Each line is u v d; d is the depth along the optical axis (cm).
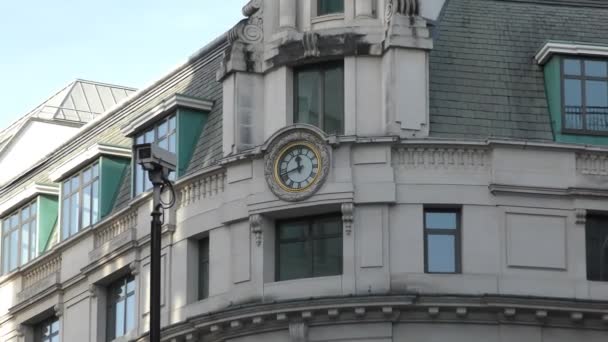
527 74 7825
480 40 7938
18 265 9231
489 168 7469
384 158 7444
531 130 7644
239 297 7538
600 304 7350
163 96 8750
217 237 7706
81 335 8481
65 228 8825
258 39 7819
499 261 7400
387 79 7550
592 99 7688
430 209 7456
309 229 7544
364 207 7425
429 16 7975
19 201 9256
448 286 7338
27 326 9031
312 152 7506
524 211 7462
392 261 7369
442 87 7706
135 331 8069
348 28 7631
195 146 8062
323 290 7375
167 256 7906
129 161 8619
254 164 7619
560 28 8088
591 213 7525
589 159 7550
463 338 7306
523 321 7325
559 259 7438
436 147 7462
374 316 7312
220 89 8150
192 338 7656
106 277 8338
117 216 8306
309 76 7712
